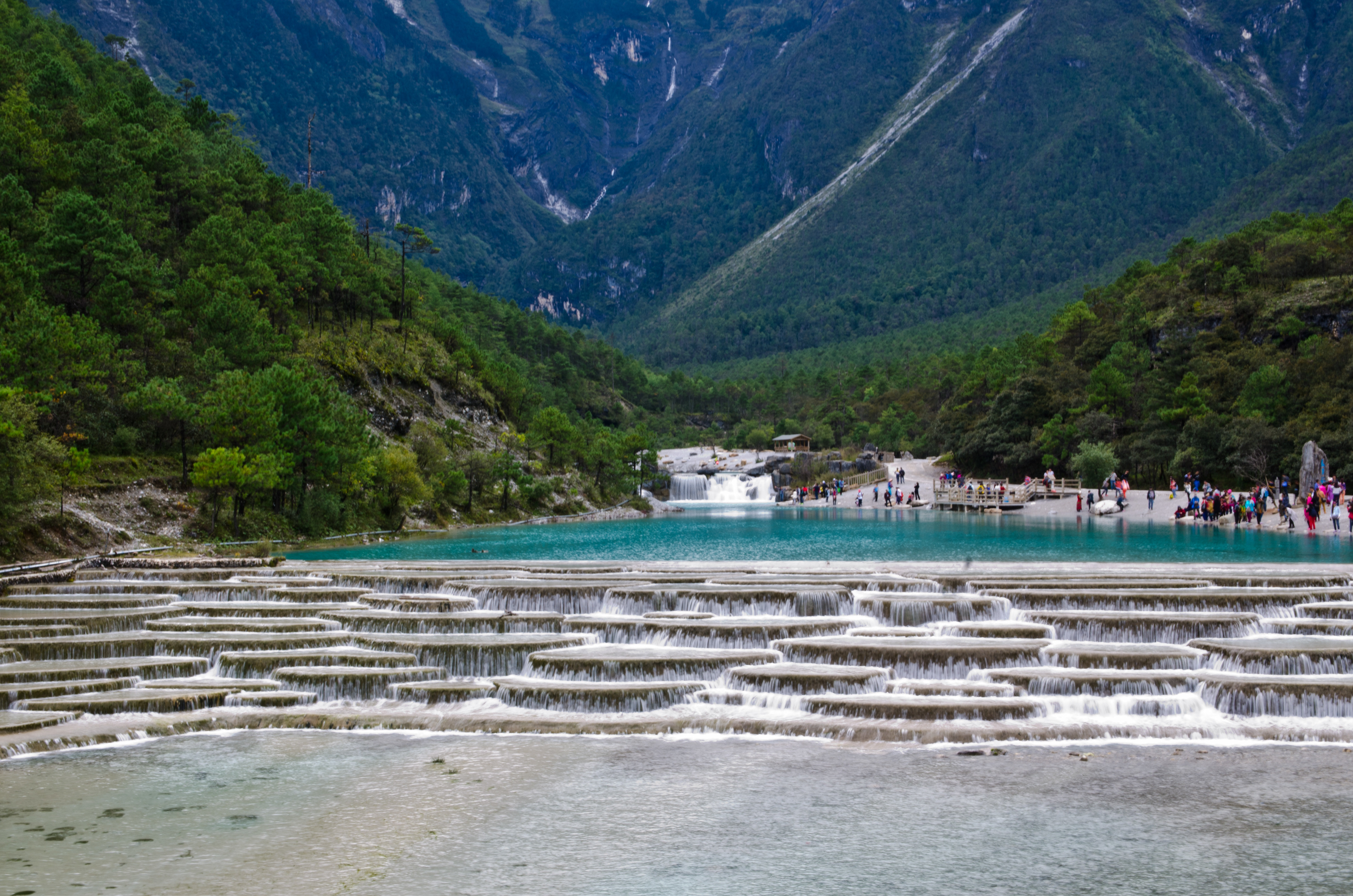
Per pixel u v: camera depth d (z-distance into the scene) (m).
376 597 39.12
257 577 44.72
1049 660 30.42
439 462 100.06
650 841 19.62
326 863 18.67
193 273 94.31
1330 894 17.08
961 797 21.77
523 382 164.75
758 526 101.62
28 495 50.78
